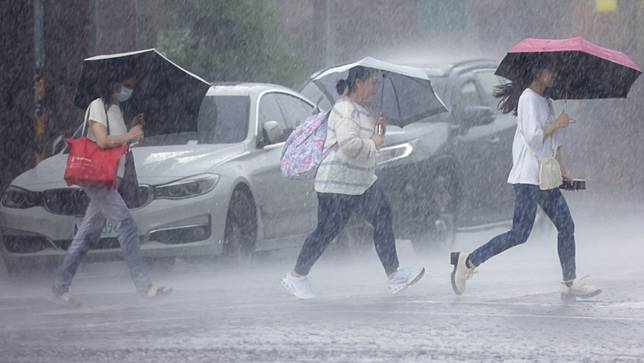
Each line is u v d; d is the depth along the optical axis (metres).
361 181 21.50
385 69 21.72
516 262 27.20
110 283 25.05
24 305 21.50
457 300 21.12
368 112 21.72
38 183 24.83
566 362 15.71
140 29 39.34
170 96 22.92
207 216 24.23
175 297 22.02
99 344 17.06
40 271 25.20
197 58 39.03
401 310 20.02
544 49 21.11
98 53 37.81
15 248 24.95
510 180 21.33
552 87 21.97
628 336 17.52
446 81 30.28
